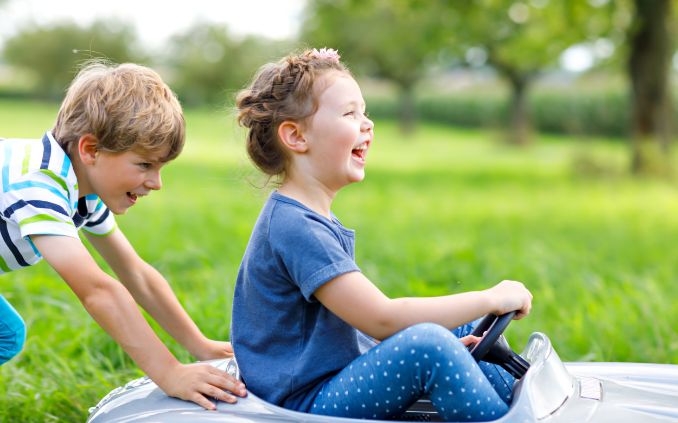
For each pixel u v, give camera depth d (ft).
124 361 11.93
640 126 50.26
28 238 7.75
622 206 37.73
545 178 52.42
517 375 7.22
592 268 19.48
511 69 95.45
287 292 7.20
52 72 145.69
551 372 6.84
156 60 149.89
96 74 7.84
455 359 6.48
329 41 77.15
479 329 7.87
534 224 30.94
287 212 7.23
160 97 7.81
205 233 23.52
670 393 7.13
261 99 7.61
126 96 7.57
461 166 63.36
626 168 51.80
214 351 8.89
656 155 49.55
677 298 16.05
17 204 7.29
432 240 24.68
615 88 109.29
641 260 22.30
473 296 7.13
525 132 99.60
